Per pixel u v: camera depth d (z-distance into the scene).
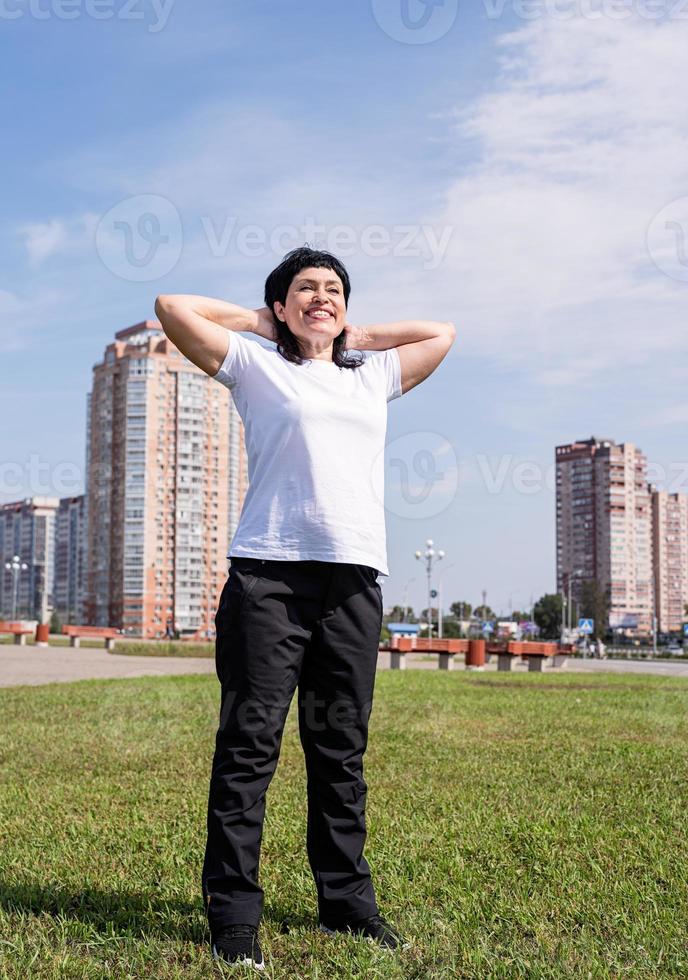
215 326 2.73
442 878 3.30
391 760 5.76
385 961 2.45
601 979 2.38
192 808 4.42
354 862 2.69
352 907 2.67
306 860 3.54
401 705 9.05
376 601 2.69
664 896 3.11
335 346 2.90
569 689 12.27
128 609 58.12
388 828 4.01
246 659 2.55
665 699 10.23
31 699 9.34
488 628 68.25
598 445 83.62
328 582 2.61
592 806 4.49
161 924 2.81
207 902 2.53
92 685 11.52
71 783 5.01
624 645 79.12
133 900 3.04
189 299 2.73
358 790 2.70
